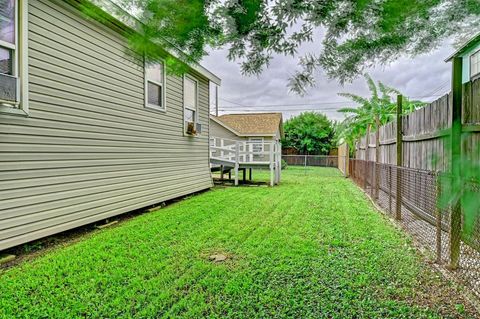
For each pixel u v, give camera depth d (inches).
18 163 135.3
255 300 92.5
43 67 146.9
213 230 169.2
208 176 353.1
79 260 123.7
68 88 161.6
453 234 102.9
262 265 118.5
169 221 191.2
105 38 188.5
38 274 110.7
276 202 260.8
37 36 143.6
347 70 65.5
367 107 383.9
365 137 352.5
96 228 179.6
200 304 90.4
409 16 48.2
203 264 119.2
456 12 46.2
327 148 982.4
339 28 54.9
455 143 36.3
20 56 135.0
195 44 57.0
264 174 610.9
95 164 180.9
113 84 195.6
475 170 32.1
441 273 106.3
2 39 129.1
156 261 123.0
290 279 106.2
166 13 49.1
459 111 94.4
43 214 147.2
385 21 50.4
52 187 152.3
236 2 49.4
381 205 232.4
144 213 220.8
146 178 230.7
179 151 283.1
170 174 265.9
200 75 324.2
